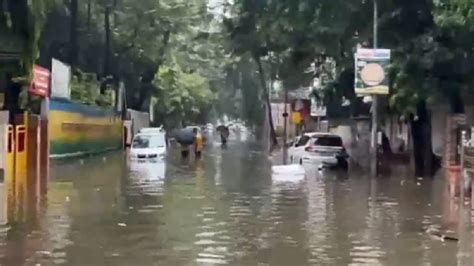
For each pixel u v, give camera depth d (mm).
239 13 41188
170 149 61625
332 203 20750
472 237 14688
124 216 17219
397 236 14750
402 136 47750
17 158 30469
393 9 32375
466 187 23766
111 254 12344
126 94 67312
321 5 34781
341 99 48219
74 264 11430
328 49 36844
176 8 59719
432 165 35906
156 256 12211
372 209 19438
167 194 22656
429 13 31469
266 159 47469
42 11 27141
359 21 34531
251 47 41938
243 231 15125
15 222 15938
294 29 36469
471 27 26391
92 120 49469
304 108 68188
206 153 58312
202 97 92375
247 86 108938
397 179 30594
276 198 21859
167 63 76562
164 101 82625
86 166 37188
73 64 49250
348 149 54719
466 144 27344
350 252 12859
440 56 30062
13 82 30656
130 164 39781
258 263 11719
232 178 29953
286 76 49406
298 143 41938
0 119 27609
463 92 31766
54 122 39250
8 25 26266
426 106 34656
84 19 53812
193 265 11477
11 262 11500
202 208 19016
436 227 16094
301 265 11617
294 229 15516
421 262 12000
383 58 31250
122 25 56969
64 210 18156
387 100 37531
